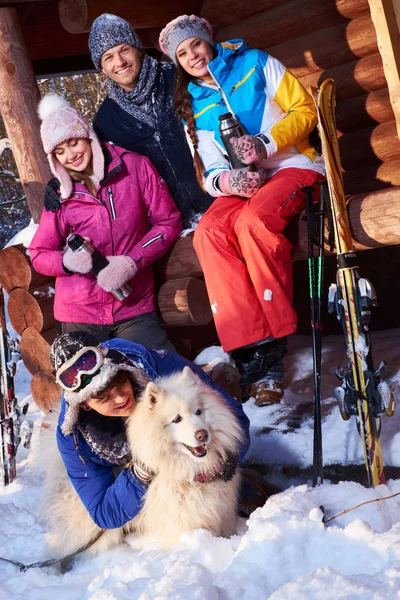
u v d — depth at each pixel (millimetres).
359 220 3076
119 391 2594
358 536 2230
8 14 4949
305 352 4582
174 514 2602
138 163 4109
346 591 1896
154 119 4250
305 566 2244
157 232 4055
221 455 2578
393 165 4332
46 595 2525
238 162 3498
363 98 4504
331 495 2643
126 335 4086
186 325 4281
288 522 2352
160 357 2943
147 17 5184
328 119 2963
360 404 2771
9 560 2859
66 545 2844
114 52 4090
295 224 3496
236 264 3398
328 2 4574
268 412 3521
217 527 2652
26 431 3766
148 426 2500
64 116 3873
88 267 3871
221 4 5082
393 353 4172
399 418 3154
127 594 2160
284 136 3416
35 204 5039
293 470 3234
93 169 3998
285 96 3570
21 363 6824
